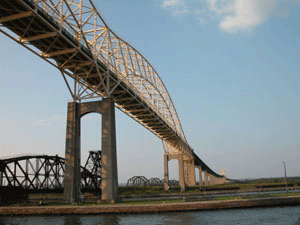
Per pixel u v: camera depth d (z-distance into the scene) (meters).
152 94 91.81
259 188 91.88
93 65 51.22
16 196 57.41
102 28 57.81
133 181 138.12
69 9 43.19
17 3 36.72
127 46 69.62
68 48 46.81
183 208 42.16
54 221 36.34
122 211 41.34
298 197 46.94
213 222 33.56
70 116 53.34
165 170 116.44
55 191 64.50
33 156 62.88
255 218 35.53
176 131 109.62
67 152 51.56
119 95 64.62
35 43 44.81
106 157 50.28
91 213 41.47
